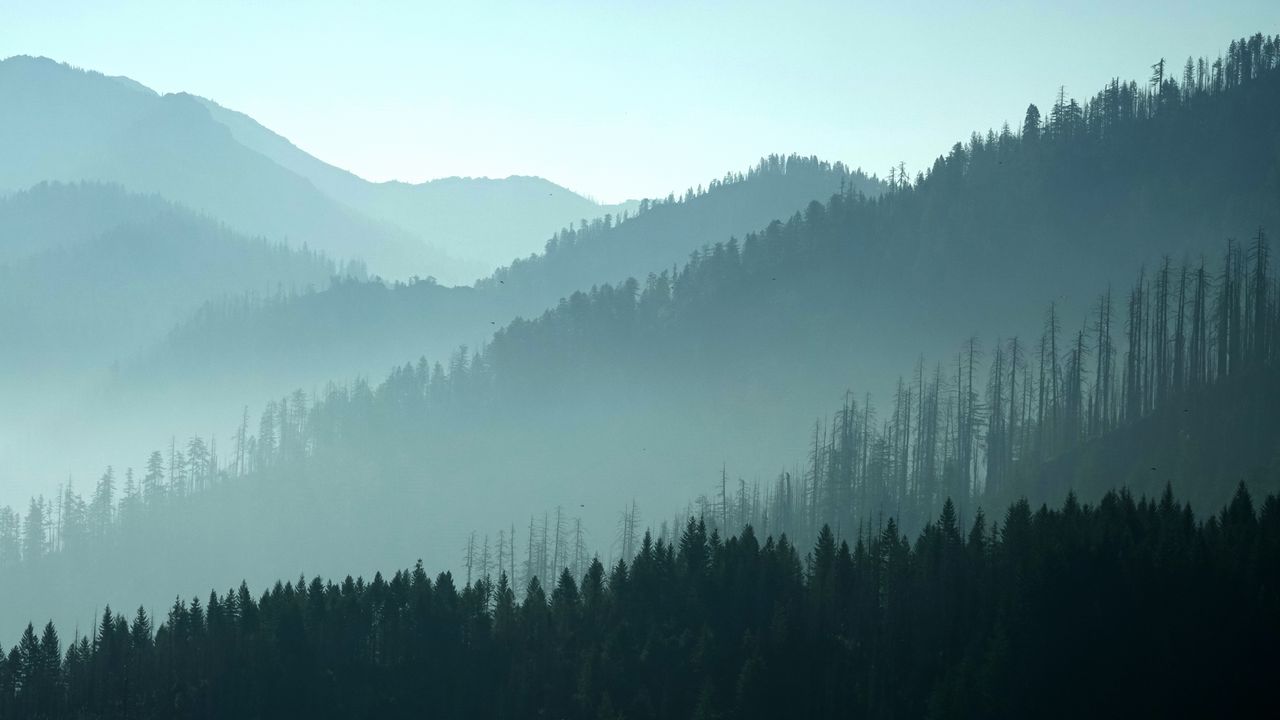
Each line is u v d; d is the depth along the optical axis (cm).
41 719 16750
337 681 16675
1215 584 13938
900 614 15288
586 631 16762
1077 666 13712
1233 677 13300
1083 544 14612
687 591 16738
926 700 14125
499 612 17525
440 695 16400
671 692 15325
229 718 16338
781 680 14838
